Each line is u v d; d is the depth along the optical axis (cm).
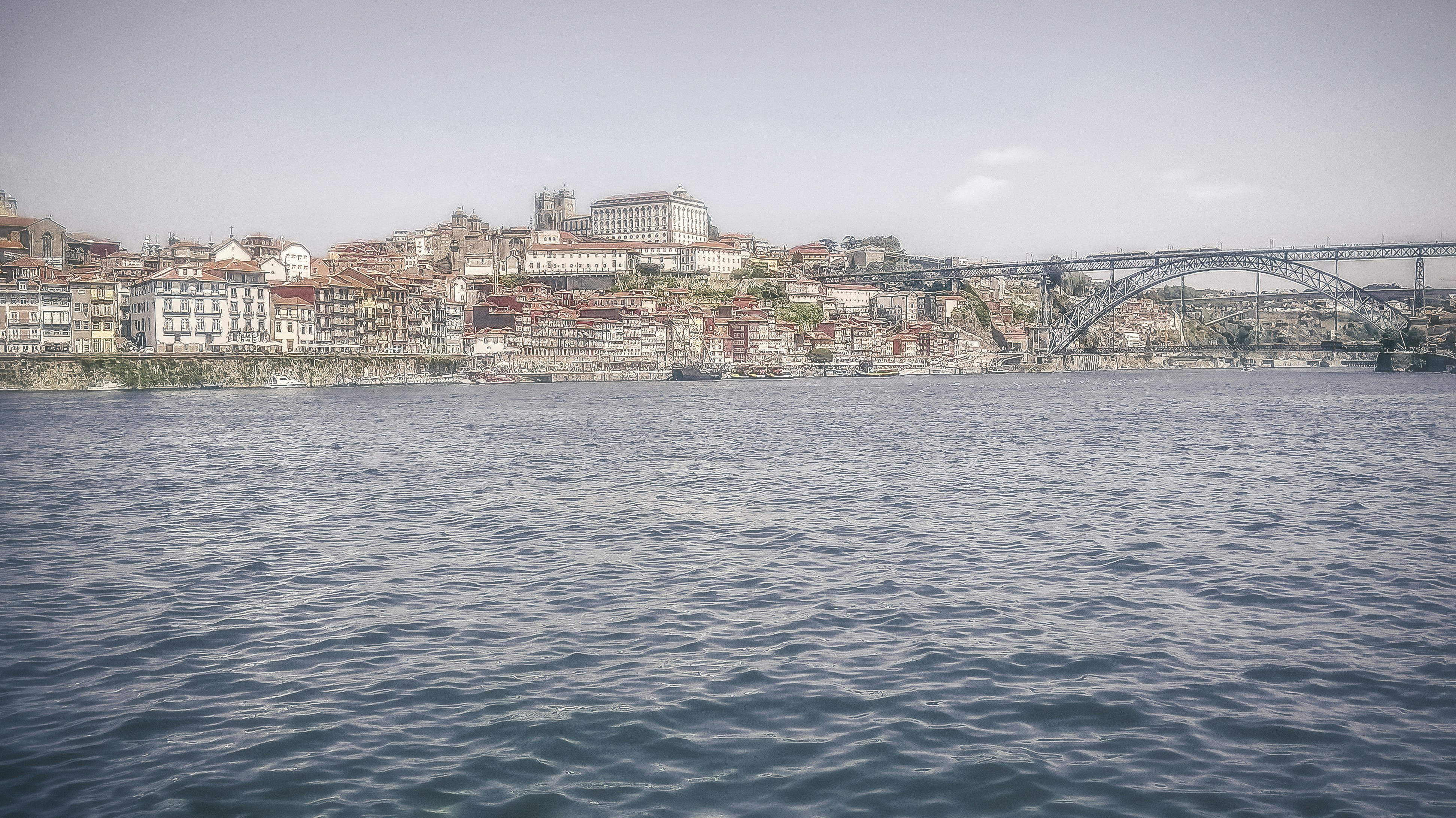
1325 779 1509
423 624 2456
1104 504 4519
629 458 6888
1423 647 2180
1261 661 2086
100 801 1461
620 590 2830
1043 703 1839
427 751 1641
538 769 1568
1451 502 4491
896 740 1670
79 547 3547
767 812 1422
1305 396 18362
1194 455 6881
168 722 1770
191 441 8350
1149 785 1494
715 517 4222
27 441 8306
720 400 17438
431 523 4084
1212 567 3067
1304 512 4209
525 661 2133
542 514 4316
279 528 3959
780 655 2166
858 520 4103
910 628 2383
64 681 2005
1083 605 2608
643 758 1608
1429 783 1494
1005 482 5372
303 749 1645
